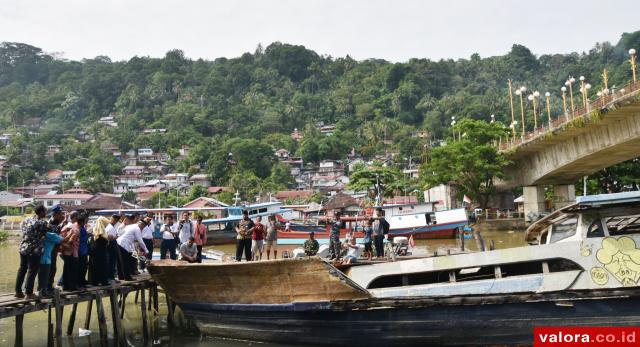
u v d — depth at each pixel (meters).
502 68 171.62
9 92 183.00
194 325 15.18
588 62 155.00
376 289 12.42
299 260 12.27
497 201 62.81
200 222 16.88
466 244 35.69
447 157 49.25
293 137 146.38
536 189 49.53
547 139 39.81
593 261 11.18
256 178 104.00
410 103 155.25
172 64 188.75
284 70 190.25
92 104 166.62
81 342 14.35
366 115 155.00
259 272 12.83
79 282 13.27
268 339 13.46
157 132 139.38
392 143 134.00
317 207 73.75
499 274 11.91
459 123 51.09
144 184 111.88
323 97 170.25
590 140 36.81
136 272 16.30
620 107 29.97
